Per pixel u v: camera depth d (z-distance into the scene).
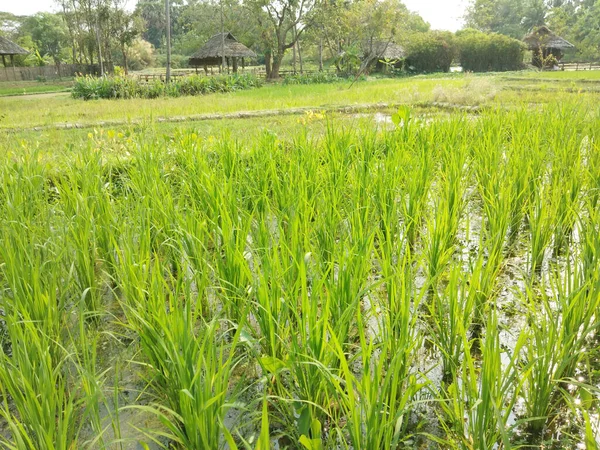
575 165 5.20
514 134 7.00
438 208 4.29
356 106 15.77
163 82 30.47
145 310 2.96
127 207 4.36
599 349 3.19
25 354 2.43
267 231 3.64
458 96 15.66
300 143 6.06
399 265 3.41
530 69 51.03
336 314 2.93
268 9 46.47
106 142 7.91
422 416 2.74
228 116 14.30
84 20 61.78
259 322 2.98
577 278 3.09
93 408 2.33
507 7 101.31
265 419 1.86
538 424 2.58
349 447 2.51
